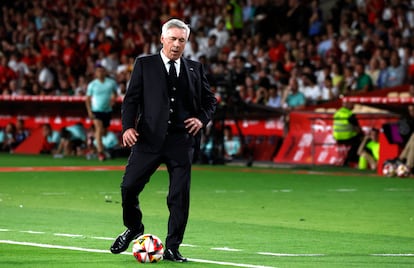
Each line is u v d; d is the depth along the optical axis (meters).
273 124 77.50
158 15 103.38
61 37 104.62
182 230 27.38
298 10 91.44
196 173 65.69
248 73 81.94
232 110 74.88
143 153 27.38
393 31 80.50
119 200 46.78
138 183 27.45
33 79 97.19
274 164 74.44
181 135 27.50
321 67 81.31
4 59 99.25
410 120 64.31
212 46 91.12
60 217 38.91
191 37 90.81
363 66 76.06
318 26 89.56
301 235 34.06
